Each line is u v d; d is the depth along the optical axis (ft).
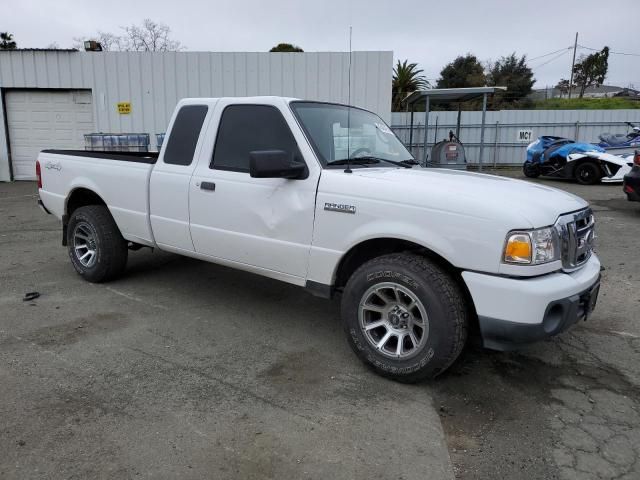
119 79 49.52
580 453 9.02
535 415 10.22
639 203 36.86
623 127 67.92
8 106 49.98
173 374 11.58
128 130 50.37
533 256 9.89
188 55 49.19
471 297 10.43
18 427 9.39
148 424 9.61
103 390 10.79
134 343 13.20
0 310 15.24
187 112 15.10
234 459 8.68
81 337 13.46
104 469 8.32
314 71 49.29
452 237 10.32
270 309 15.89
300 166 12.26
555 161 50.52
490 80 190.39
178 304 16.14
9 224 28.81
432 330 10.50
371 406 10.41
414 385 11.28
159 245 15.96
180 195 14.79
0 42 141.49
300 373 11.76
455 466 8.63
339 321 15.05
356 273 11.63
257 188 13.07
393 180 11.37
